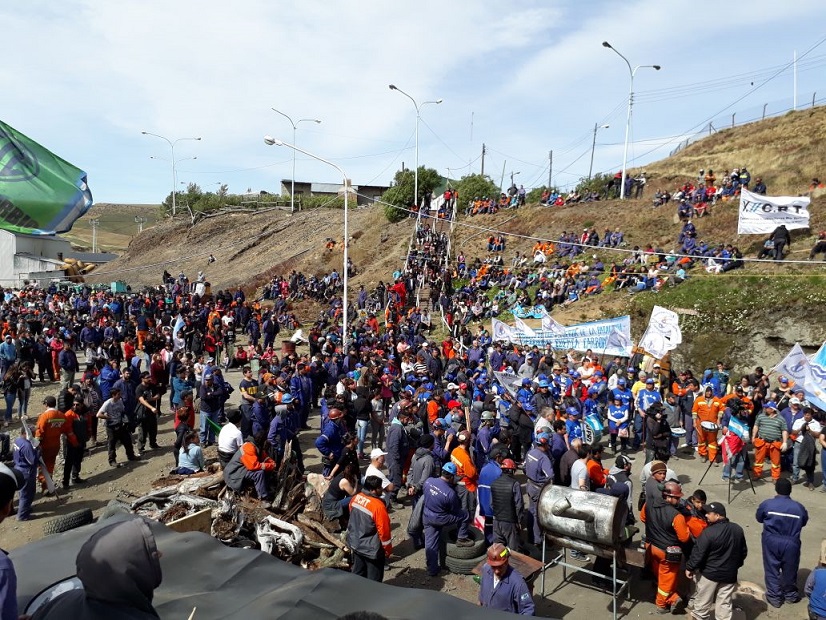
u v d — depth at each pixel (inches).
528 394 659.4
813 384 561.9
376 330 1256.8
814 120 2175.2
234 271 2295.8
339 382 675.4
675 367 1028.5
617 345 823.1
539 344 926.4
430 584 372.8
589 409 669.3
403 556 413.1
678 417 690.8
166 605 150.6
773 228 1163.9
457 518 383.9
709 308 1029.2
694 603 321.7
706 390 629.9
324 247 2188.7
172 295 1519.4
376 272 1833.2
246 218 2903.5
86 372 661.9
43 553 168.7
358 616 93.0
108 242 5103.3
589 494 338.6
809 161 1717.5
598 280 1310.3
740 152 2114.9
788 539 344.5
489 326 1298.0
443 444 496.4
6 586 103.5
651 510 345.1
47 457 517.3
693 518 342.3
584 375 770.2
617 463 406.9
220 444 427.5
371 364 755.4
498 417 635.5
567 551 418.0
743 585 368.8
